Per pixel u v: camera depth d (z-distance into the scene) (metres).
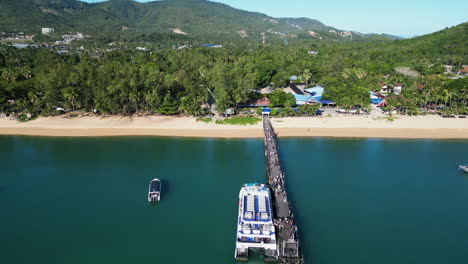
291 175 76.75
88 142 100.81
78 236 54.69
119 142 100.69
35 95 122.81
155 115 123.06
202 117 119.81
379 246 52.12
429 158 87.88
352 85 136.25
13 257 49.62
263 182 73.88
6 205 64.38
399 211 62.00
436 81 139.00
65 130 111.00
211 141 101.25
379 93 151.75
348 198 66.56
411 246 52.19
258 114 123.00
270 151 83.19
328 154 90.19
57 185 72.50
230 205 64.06
